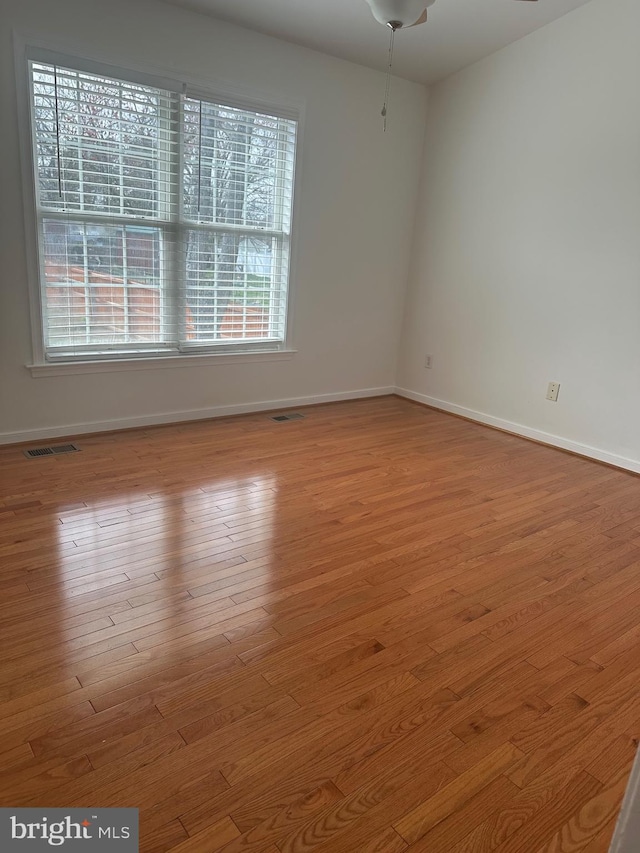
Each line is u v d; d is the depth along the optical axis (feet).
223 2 10.35
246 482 9.71
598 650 5.99
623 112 10.62
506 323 13.32
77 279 10.70
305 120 12.52
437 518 8.80
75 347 11.04
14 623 5.87
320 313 14.25
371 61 12.87
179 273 11.78
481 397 14.14
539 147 12.09
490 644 5.99
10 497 8.64
